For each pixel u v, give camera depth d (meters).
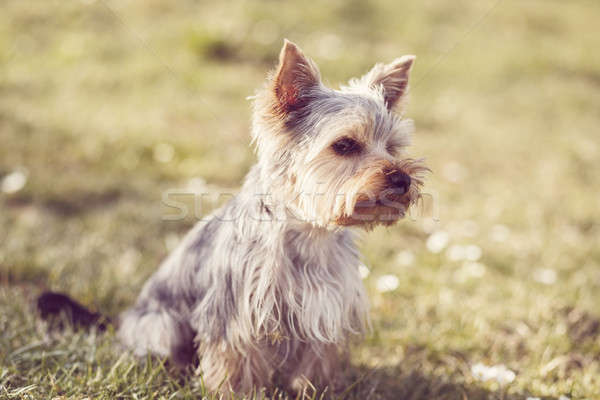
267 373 3.26
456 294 4.55
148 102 8.12
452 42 11.82
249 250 3.07
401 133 3.24
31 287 4.16
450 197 6.52
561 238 5.74
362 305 3.43
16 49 9.20
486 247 5.39
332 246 3.21
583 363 3.84
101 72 8.84
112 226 5.22
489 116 9.41
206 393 3.00
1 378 2.95
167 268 3.73
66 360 3.20
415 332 4.01
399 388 3.43
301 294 3.13
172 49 9.81
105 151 6.58
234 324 3.11
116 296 4.19
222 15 11.12
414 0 13.63
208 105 8.16
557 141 8.62
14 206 5.45
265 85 3.03
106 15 10.59
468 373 3.63
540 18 14.17
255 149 3.20
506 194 6.75
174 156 6.68
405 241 5.52
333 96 3.13
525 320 4.27
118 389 3.01
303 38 10.70
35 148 6.39
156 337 3.47
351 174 2.99
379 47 10.86
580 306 4.46
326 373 3.34
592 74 11.72
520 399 3.35
